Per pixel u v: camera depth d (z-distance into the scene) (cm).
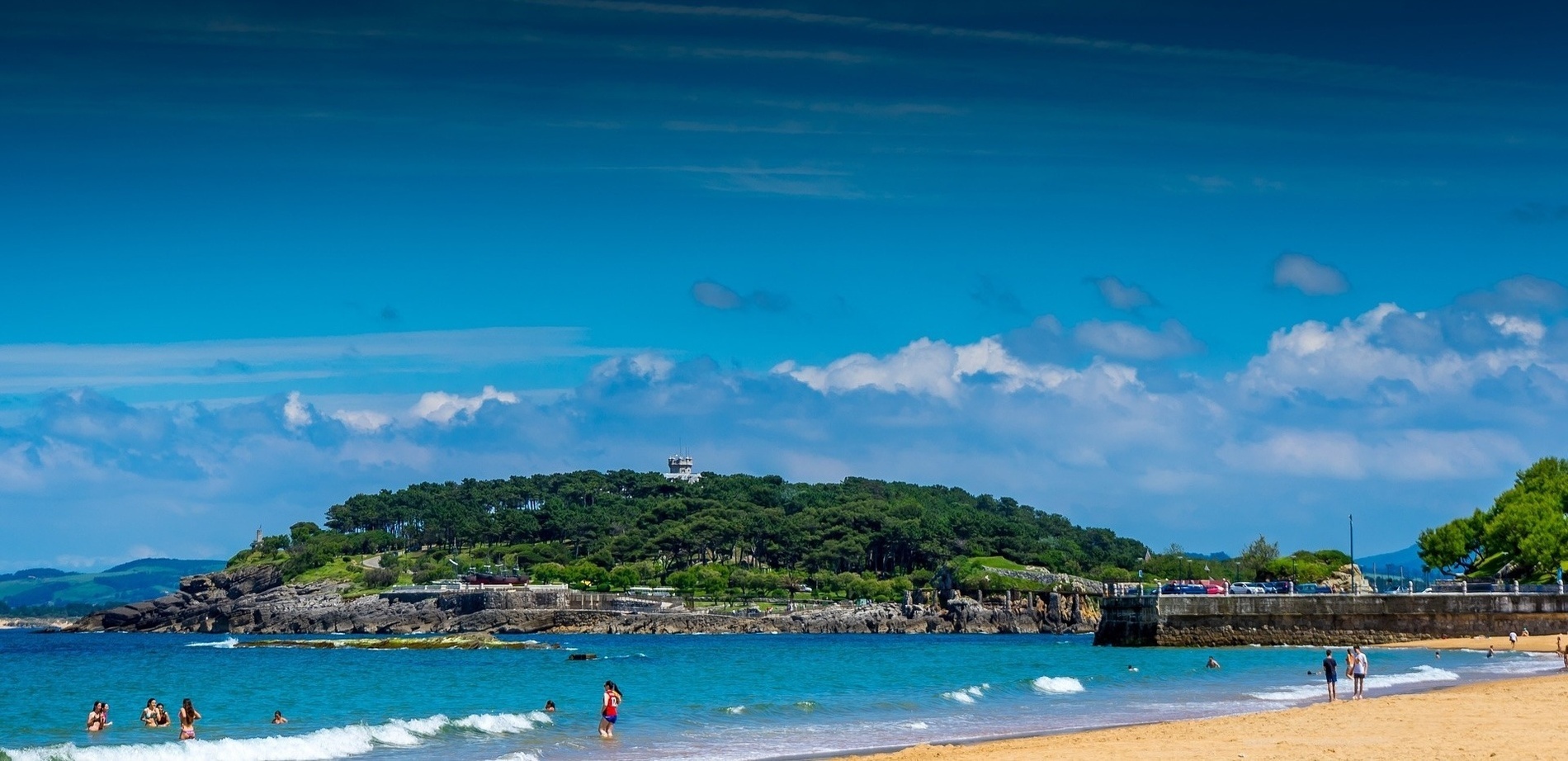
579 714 6894
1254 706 7069
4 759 5097
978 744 5184
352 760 5175
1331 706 6328
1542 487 19812
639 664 13650
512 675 11556
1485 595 12362
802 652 17325
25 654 18512
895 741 5619
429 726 6062
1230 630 12744
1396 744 4547
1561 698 6425
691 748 5444
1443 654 11300
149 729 6588
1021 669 10788
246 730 6512
